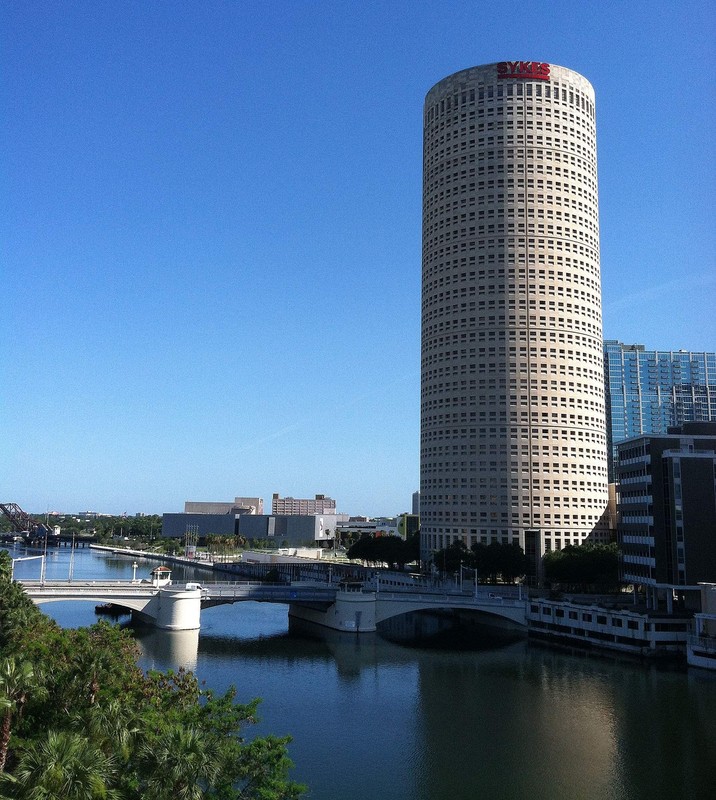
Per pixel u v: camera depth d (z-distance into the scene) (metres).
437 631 187.75
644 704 113.81
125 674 62.16
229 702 60.41
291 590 179.12
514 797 79.00
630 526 181.75
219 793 49.84
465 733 99.62
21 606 95.06
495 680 129.88
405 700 115.75
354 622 174.75
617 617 155.88
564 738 97.88
